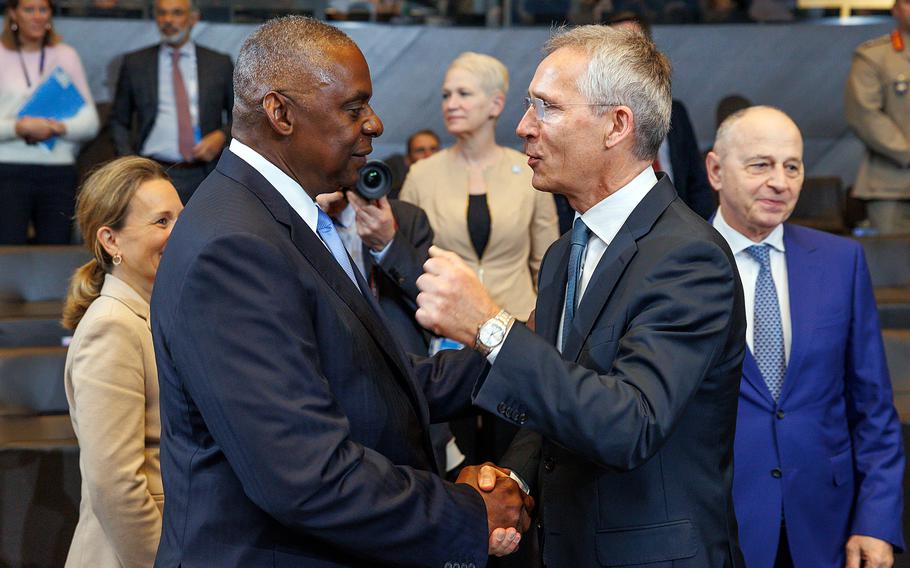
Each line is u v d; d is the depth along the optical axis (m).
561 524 1.70
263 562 1.53
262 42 1.59
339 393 1.57
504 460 1.93
